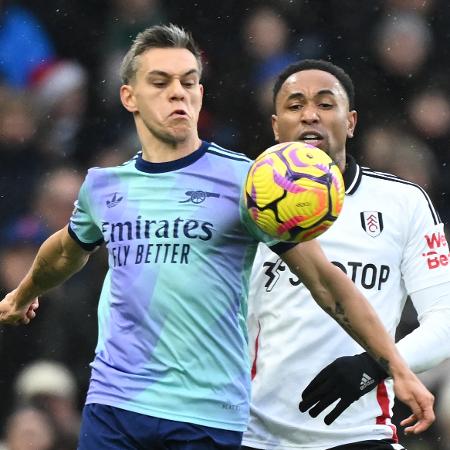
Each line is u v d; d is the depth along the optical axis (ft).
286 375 61.11
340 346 60.95
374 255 62.34
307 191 48.14
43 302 102.32
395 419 99.96
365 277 62.13
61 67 124.67
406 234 63.16
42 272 58.59
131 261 52.06
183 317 51.13
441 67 130.93
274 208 48.42
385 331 50.67
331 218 48.83
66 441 91.50
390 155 125.18
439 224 63.72
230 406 51.52
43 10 127.65
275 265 61.72
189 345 51.08
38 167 118.01
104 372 52.49
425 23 132.05
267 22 128.98
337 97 63.31
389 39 130.21
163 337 51.26
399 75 129.90
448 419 92.07
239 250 51.85
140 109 53.11
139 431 51.42
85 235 56.24
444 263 62.90
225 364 51.55
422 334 61.16
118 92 125.18
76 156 121.60
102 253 105.19
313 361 60.95
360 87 129.18
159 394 51.24
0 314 61.36
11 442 90.12
